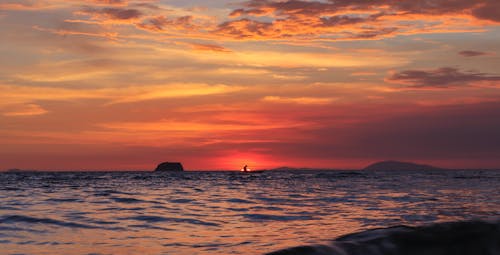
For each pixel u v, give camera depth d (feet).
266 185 133.28
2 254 20.40
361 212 42.06
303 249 9.49
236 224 33.01
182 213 41.47
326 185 129.59
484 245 10.16
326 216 38.47
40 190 88.33
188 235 27.27
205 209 46.09
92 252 21.35
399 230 10.85
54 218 34.42
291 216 38.63
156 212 42.16
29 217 34.27
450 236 10.43
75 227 30.01
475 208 45.57
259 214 40.52
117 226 31.22
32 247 22.29
